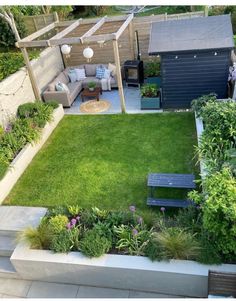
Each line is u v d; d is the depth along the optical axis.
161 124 8.48
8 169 6.68
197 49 7.61
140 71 10.76
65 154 7.76
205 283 4.34
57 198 6.37
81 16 17.08
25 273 5.11
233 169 4.87
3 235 5.77
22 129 7.78
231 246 4.08
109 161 7.27
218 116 6.14
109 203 6.06
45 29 10.05
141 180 6.55
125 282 4.75
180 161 6.97
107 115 9.34
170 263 4.42
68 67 11.76
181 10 15.35
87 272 4.74
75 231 4.93
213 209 3.84
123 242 4.73
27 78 9.34
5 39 10.80
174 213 5.65
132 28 10.74
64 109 10.04
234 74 8.08
